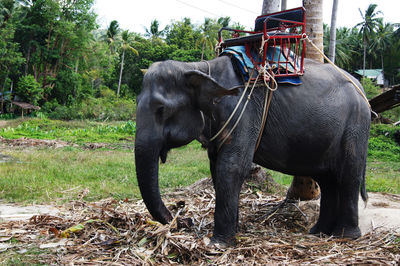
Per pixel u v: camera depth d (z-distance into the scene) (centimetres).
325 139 386
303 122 375
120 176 849
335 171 408
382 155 1838
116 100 4325
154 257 329
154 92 324
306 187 561
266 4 732
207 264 316
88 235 386
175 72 335
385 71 4759
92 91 4772
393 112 3009
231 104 349
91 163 1052
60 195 649
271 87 366
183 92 336
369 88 3428
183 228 396
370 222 455
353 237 402
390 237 388
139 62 4822
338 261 318
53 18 4266
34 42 4209
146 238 357
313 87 383
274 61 378
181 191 680
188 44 4856
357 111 405
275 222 475
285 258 327
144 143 320
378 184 920
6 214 520
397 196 756
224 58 368
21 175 802
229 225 356
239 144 352
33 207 566
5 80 4131
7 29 3844
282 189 693
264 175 694
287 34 373
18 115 4312
